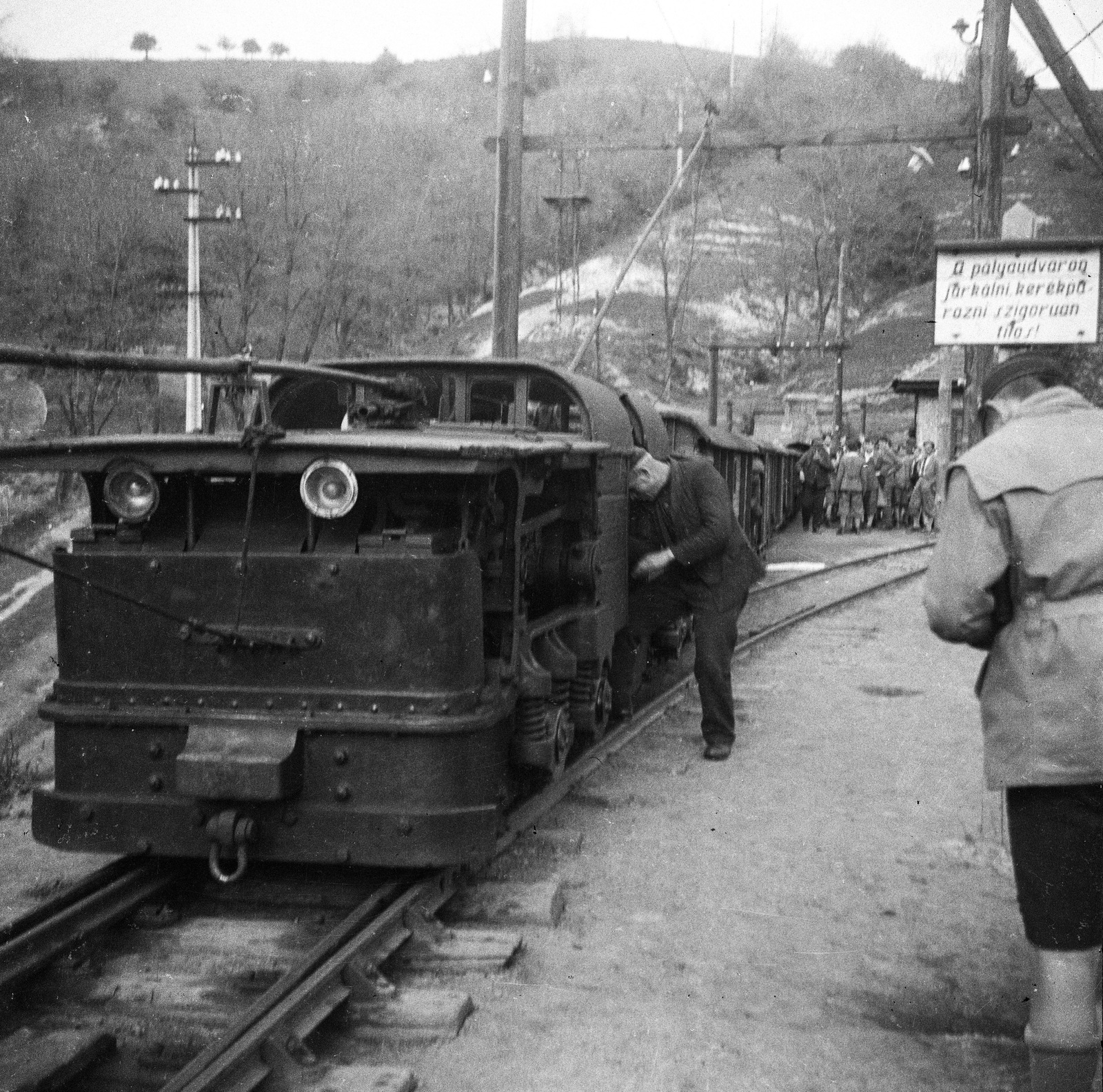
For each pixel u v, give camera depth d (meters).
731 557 7.18
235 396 5.05
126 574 4.51
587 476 6.20
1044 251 5.75
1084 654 2.83
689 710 8.59
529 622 5.51
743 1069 3.54
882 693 9.30
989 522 2.94
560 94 71.50
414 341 38.16
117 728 4.50
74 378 21.36
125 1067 3.51
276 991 3.67
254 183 28.53
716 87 68.31
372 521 4.55
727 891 5.05
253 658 4.43
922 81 63.53
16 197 22.45
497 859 5.27
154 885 4.67
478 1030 3.75
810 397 45.94
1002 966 4.33
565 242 57.16
